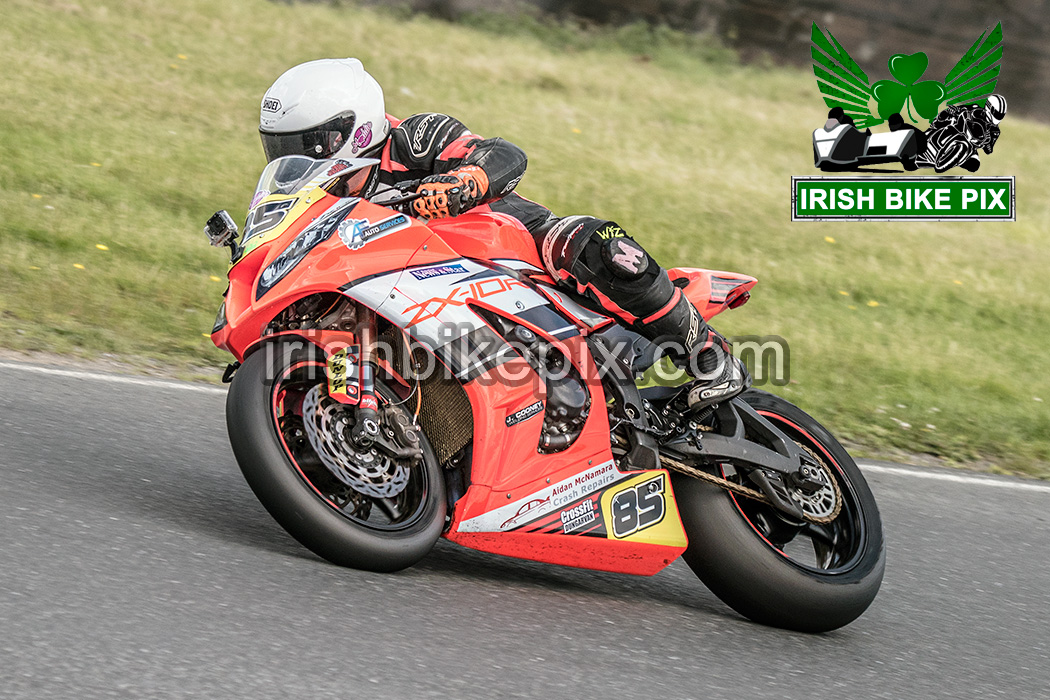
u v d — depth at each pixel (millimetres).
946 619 16188
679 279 16422
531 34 78188
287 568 13320
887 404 28359
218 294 29062
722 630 14445
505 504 14055
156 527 14031
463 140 14695
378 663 11391
